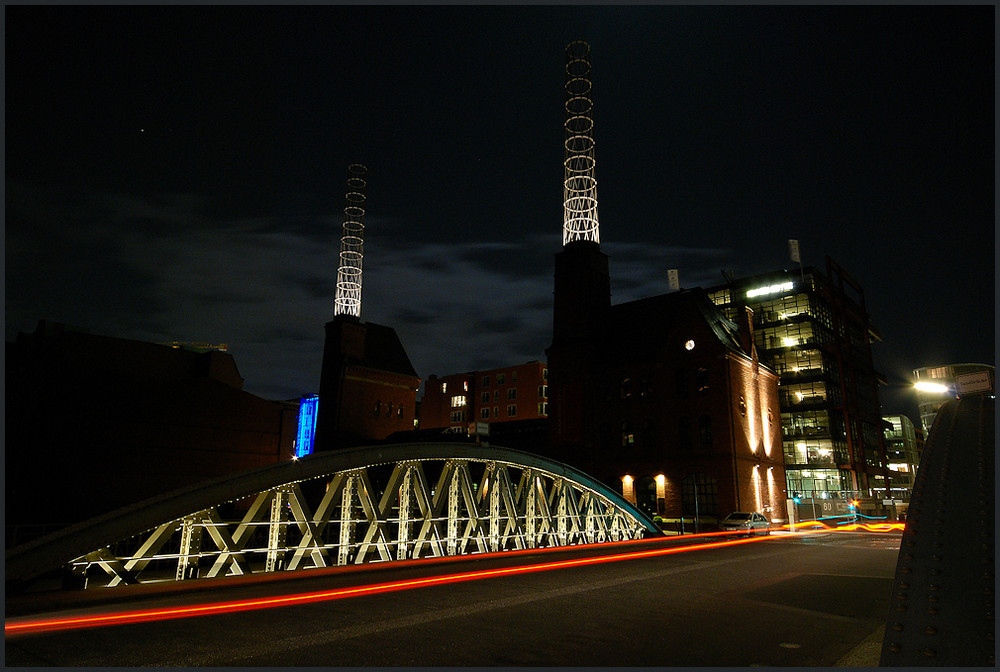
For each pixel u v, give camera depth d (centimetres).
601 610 1049
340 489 1747
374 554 2559
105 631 840
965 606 282
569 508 2683
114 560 1245
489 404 9525
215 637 814
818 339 6009
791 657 767
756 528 3638
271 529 1529
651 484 4594
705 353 4509
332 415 6569
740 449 4359
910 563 323
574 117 5809
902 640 289
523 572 1566
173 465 4809
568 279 5341
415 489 1922
